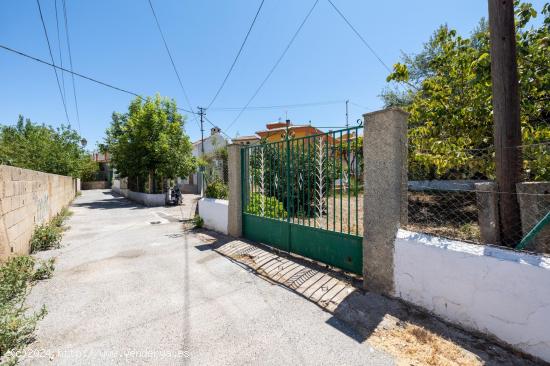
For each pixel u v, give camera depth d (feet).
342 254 13.05
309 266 14.26
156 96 54.08
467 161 13.58
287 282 12.64
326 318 9.56
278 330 8.91
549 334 6.70
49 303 11.00
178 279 13.44
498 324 7.58
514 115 9.70
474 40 30.76
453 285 8.51
